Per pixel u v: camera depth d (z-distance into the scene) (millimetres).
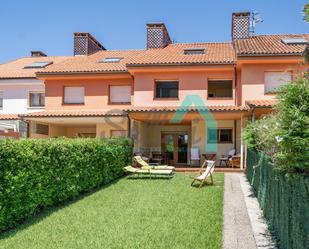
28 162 8406
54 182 9898
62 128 25344
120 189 13148
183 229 7793
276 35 25109
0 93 26281
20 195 8062
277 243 6750
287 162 5352
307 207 4523
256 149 11633
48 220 8578
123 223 8320
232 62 20438
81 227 8000
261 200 9609
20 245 6762
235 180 15180
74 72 22719
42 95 25734
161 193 12219
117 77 23031
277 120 5969
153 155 23375
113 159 15688
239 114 19141
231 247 6566
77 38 28141
